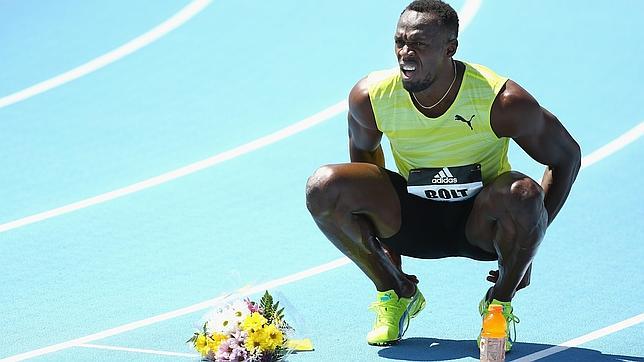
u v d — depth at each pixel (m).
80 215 33.16
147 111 43.34
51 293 27.05
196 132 40.88
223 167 37.22
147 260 29.34
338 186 22.27
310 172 36.47
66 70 48.50
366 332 24.27
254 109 43.12
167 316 25.44
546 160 22.47
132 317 25.42
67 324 25.03
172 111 43.25
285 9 54.41
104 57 49.84
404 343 23.58
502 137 22.09
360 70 46.69
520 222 21.44
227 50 49.91
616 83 43.94
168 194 34.81
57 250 30.22
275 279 27.88
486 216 21.97
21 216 33.22
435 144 22.00
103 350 23.47
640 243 29.91
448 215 22.84
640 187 34.25
